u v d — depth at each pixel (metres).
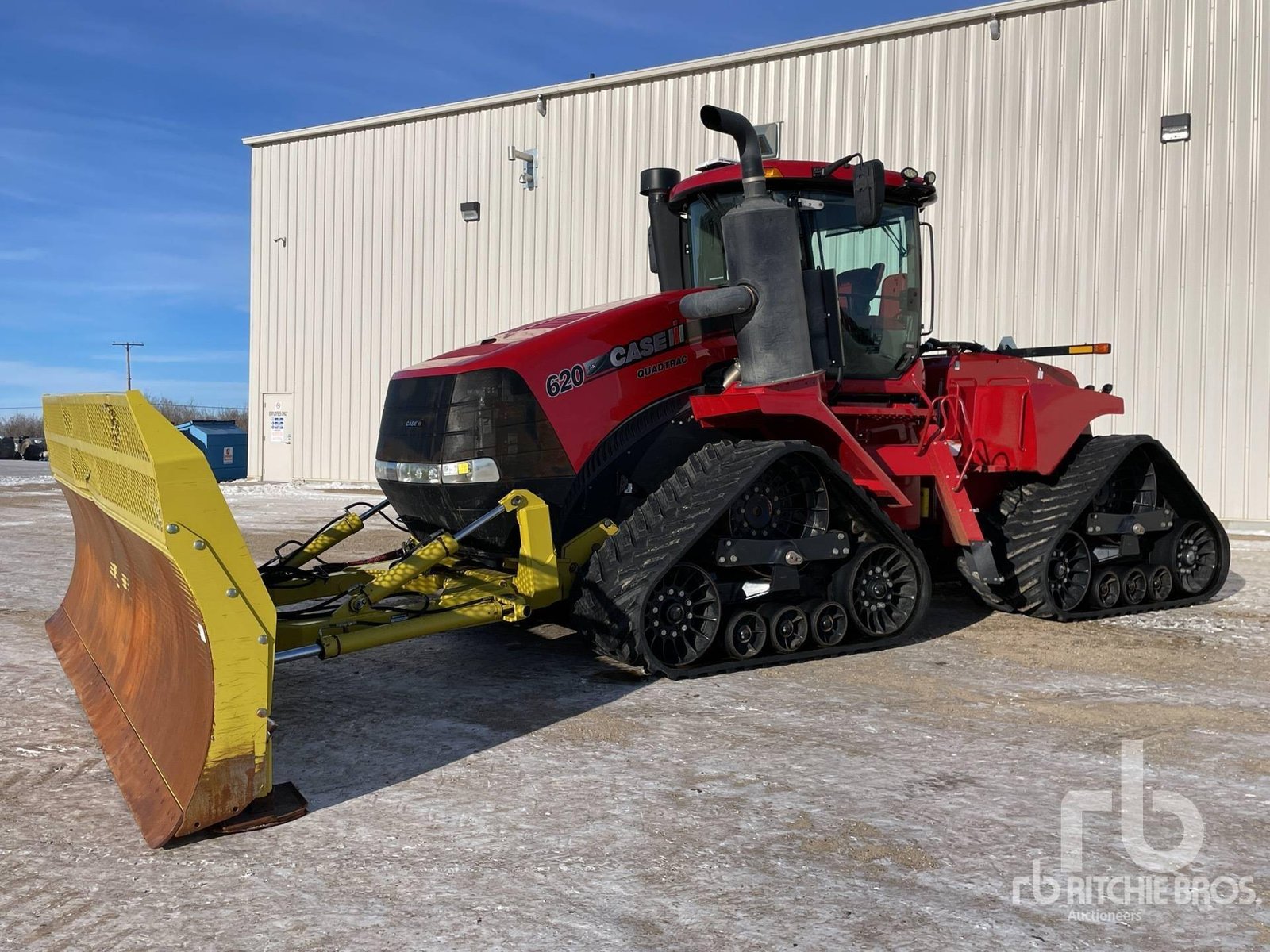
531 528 4.62
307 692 4.67
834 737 3.91
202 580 2.97
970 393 6.01
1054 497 6.18
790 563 5.02
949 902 2.59
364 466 18.50
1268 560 9.17
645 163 15.72
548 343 4.96
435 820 3.14
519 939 2.42
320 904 2.61
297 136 18.78
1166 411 12.40
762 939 2.41
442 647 5.59
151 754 3.37
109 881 2.75
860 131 14.04
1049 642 5.64
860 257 5.76
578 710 4.31
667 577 4.79
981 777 3.48
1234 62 11.96
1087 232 12.73
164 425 3.01
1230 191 12.02
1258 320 11.94
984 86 13.23
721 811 3.19
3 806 3.29
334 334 18.70
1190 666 5.09
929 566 6.89
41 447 41.69
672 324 5.33
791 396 4.97
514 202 16.84
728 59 14.80
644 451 5.15
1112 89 12.55
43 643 5.62
